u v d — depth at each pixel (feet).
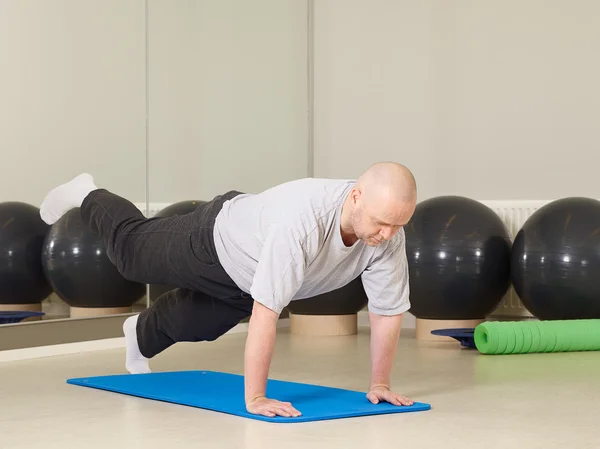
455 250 16.81
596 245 15.97
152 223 10.24
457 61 20.68
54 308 15.29
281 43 21.62
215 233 9.36
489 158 20.30
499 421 9.26
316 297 18.03
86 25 16.33
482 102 20.39
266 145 21.15
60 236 15.47
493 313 19.90
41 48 15.40
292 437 8.39
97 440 8.41
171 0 18.44
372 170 8.57
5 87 14.76
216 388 11.00
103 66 16.69
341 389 10.91
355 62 21.98
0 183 14.64
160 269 10.03
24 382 12.09
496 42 20.22
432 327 17.52
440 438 8.40
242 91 20.43
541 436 8.54
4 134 14.73
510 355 15.11
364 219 8.52
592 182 19.17
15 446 8.22
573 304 16.10
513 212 19.61
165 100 18.25
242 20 20.48
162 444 8.20
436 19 20.94
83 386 11.64
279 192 9.07
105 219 10.64
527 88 19.89
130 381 11.61
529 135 19.85
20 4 15.05
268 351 9.04
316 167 22.54
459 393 11.12
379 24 21.66
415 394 11.03
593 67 19.19
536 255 16.38
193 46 19.06
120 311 16.51
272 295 8.64
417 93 21.17
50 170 15.51
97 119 16.55
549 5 19.65
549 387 11.63
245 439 8.32
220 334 10.71
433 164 20.97
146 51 17.78
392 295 9.64
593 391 11.31
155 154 17.95
